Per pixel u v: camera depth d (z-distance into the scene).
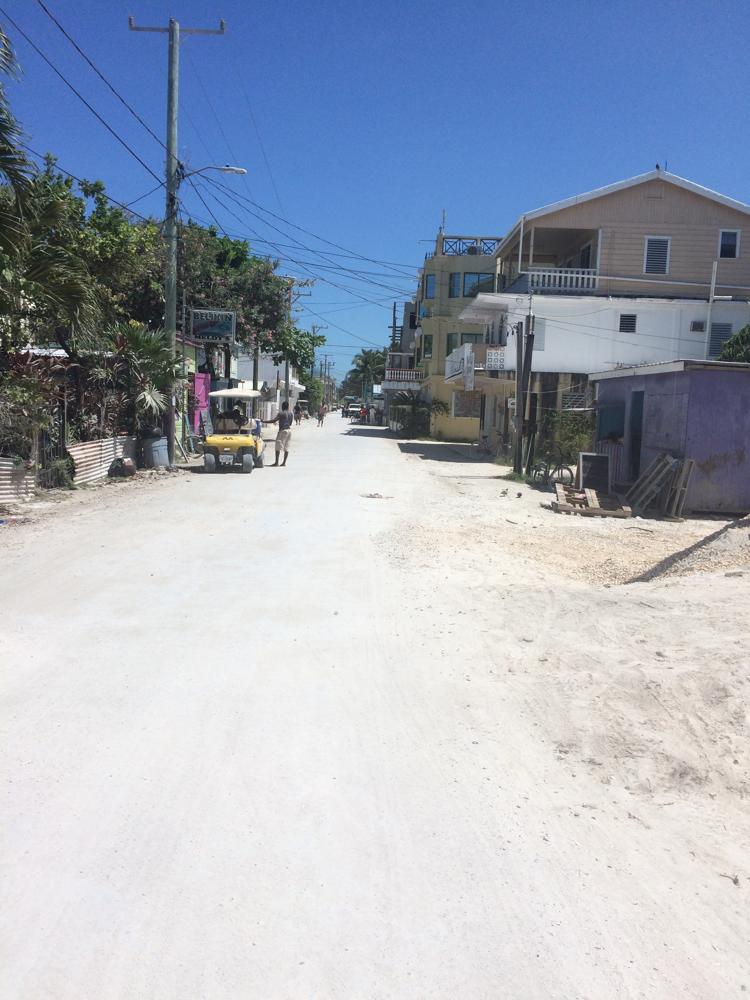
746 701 5.11
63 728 5.04
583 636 6.88
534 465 24.88
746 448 17.11
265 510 14.80
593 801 4.25
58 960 2.93
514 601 8.26
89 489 17.62
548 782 4.46
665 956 3.03
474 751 4.83
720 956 3.03
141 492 17.30
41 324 16.30
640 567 10.77
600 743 4.88
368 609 8.06
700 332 32.00
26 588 8.60
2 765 4.51
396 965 2.94
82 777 4.38
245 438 22.52
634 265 32.72
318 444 38.62
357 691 5.81
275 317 37.19
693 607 7.30
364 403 119.94
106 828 3.85
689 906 3.35
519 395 23.92
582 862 3.66
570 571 10.53
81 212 21.27
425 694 5.76
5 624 7.27
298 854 3.67
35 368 15.87
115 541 11.38
